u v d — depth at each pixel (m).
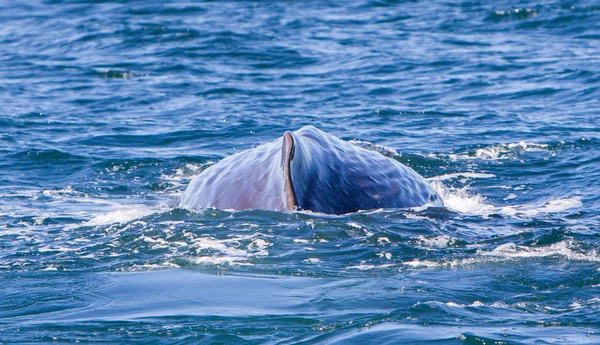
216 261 36.41
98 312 31.36
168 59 104.69
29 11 146.00
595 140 63.53
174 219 41.72
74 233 42.53
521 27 123.25
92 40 118.69
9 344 28.56
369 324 29.36
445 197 50.38
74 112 78.94
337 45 111.88
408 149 62.75
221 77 94.69
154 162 61.09
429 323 29.39
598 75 88.88
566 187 52.00
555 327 28.95
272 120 74.12
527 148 62.16
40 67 102.31
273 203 41.19
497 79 90.44
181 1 151.00
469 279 34.06
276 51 108.31
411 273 34.91
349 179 42.97
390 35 118.81
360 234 38.97
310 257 36.62
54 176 57.81
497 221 42.62
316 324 29.55
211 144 66.62
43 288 34.12
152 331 29.38
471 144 63.88
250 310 31.05
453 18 130.12
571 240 39.00
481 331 28.44
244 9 141.75
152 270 35.84
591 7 131.88
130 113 78.44
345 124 72.19
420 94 84.56
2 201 50.78
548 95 82.31
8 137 67.75
